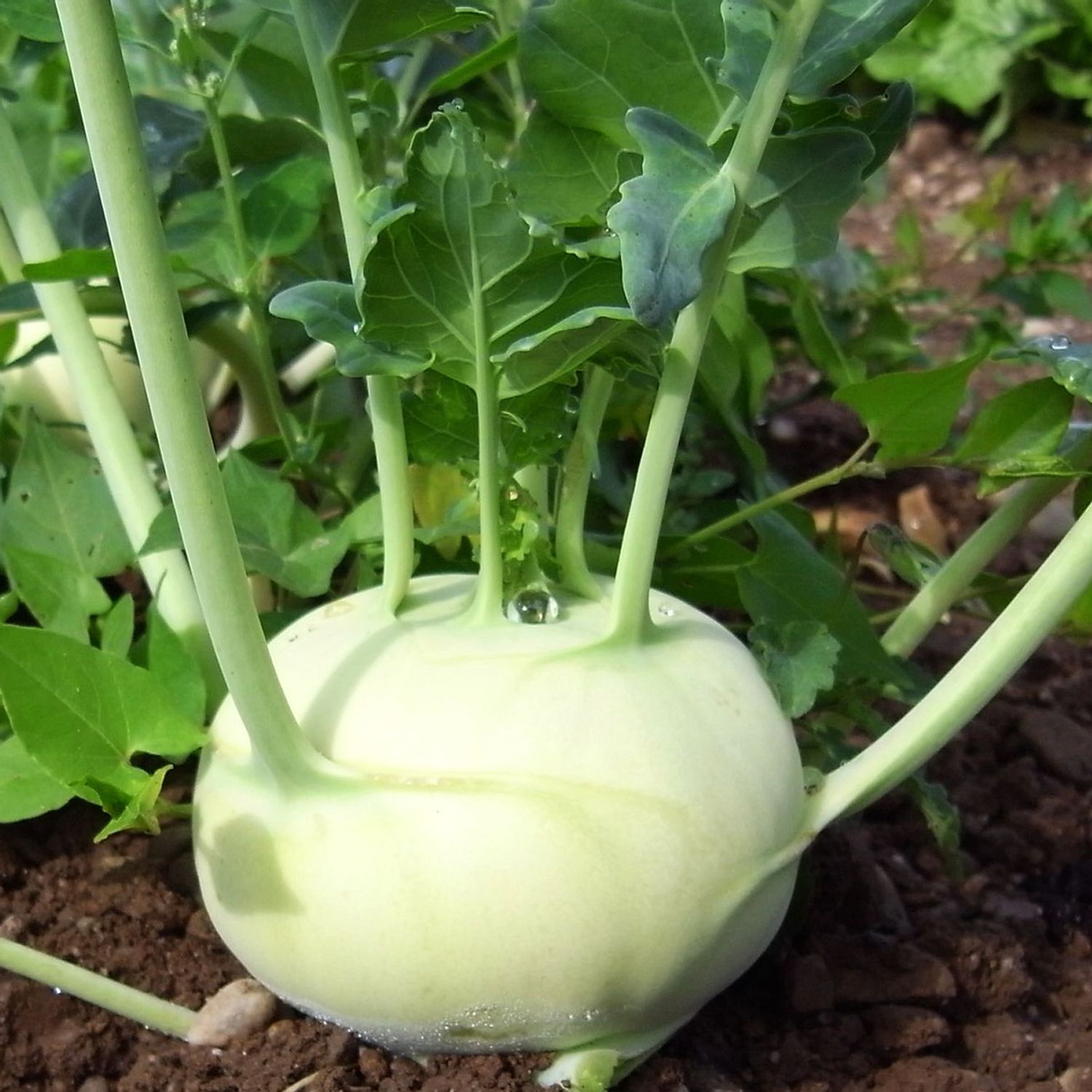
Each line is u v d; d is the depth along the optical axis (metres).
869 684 0.41
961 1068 0.38
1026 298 0.66
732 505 0.49
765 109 0.31
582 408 0.36
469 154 0.31
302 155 0.45
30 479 0.41
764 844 0.33
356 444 0.49
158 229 0.29
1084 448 0.39
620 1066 0.34
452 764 0.31
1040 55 1.23
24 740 0.33
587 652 0.33
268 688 0.31
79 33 0.28
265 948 0.33
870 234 1.08
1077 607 0.42
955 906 0.44
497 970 0.31
